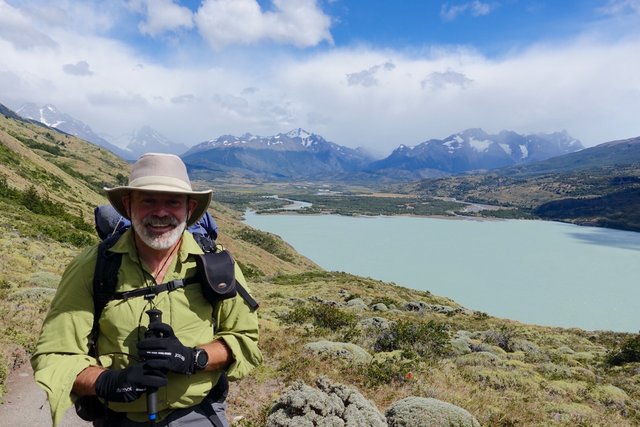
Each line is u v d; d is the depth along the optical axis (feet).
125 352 8.61
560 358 68.69
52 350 8.47
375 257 523.29
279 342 43.78
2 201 148.46
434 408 26.14
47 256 79.71
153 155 9.25
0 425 21.99
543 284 407.64
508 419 30.37
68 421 23.12
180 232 9.09
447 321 107.34
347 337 53.47
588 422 33.50
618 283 416.67
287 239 650.02
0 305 40.73
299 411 21.50
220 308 9.59
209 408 9.54
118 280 8.80
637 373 63.41
